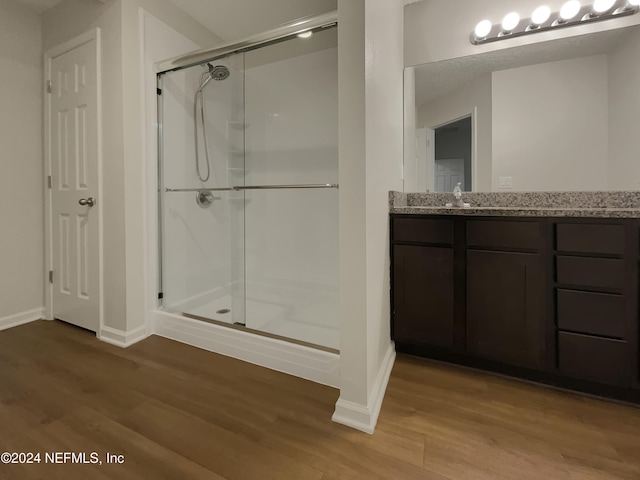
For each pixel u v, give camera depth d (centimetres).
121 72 187
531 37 195
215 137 253
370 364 125
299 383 152
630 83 177
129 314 195
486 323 157
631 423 123
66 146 217
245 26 244
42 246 238
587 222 136
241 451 108
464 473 99
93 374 159
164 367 167
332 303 231
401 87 220
